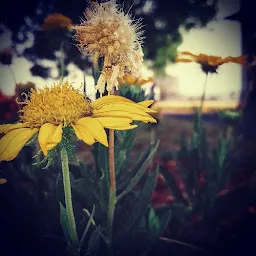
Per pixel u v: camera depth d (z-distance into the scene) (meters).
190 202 0.23
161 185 0.25
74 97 0.12
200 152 0.23
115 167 0.18
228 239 0.21
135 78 0.22
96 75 0.16
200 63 0.24
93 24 0.14
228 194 0.22
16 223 0.19
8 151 0.12
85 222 0.18
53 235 0.19
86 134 0.11
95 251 0.15
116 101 0.14
